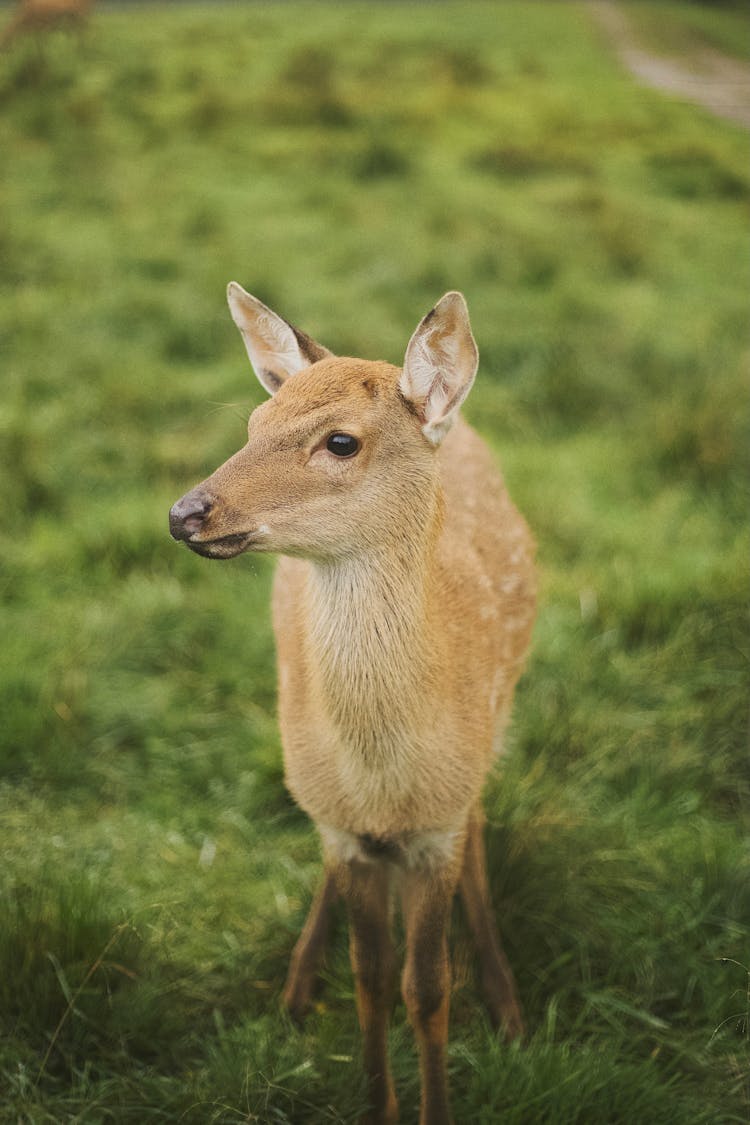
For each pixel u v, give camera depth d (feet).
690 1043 23.08
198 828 28.37
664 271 67.62
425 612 19.71
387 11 198.70
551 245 67.51
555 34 174.70
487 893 24.48
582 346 53.62
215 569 37.27
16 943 22.65
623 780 29.89
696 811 29.12
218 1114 20.56
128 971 23.06
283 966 25.07
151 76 107.34
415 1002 20.74
